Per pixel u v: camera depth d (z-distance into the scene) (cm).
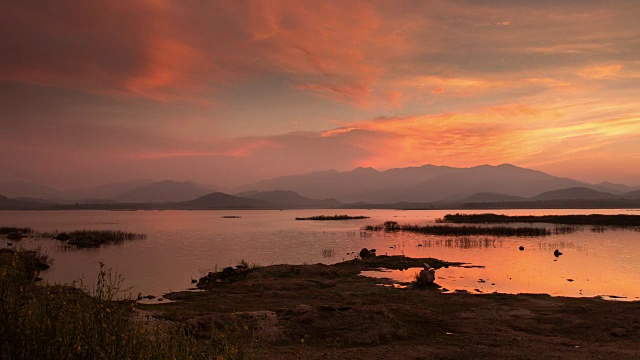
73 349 527
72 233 7062
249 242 6238
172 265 3891
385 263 3600
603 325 1639
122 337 559
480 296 2269
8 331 525
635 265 3528
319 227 10088
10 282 572
